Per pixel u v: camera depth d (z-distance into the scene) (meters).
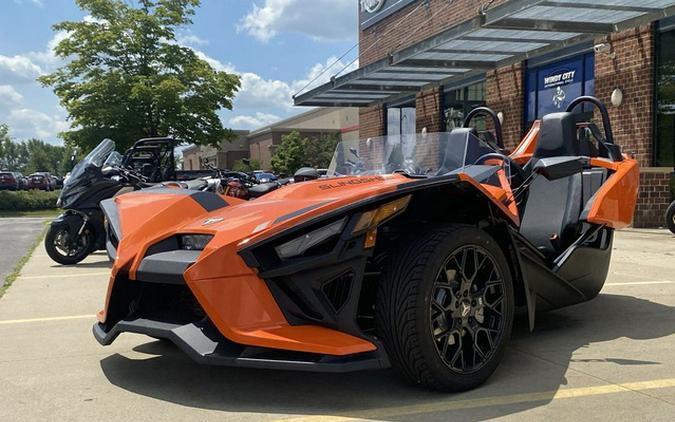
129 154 9.73
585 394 3.06
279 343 2.78
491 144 4.49
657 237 9.97
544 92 14.68
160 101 19.03
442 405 2.93
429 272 2.94
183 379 3.39
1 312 5.22
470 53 14.66
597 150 5.22
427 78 17.83
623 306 5.02
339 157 4.64
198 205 3.62
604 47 12.52
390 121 21.42
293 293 2.92
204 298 2.78
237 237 2.90
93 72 19.80
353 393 3.12
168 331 2.92
